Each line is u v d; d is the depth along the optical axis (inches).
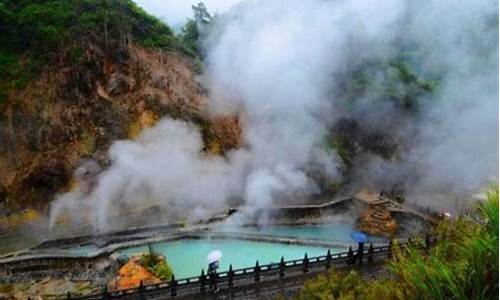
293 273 711.7
